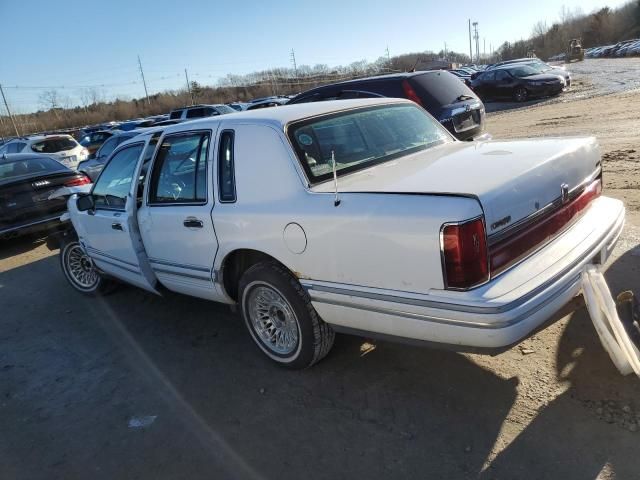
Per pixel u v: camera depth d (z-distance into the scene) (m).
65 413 3.53
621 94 16.98
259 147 3.31
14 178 8.09
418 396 3.12
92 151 21.11
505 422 2.78
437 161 3.25
